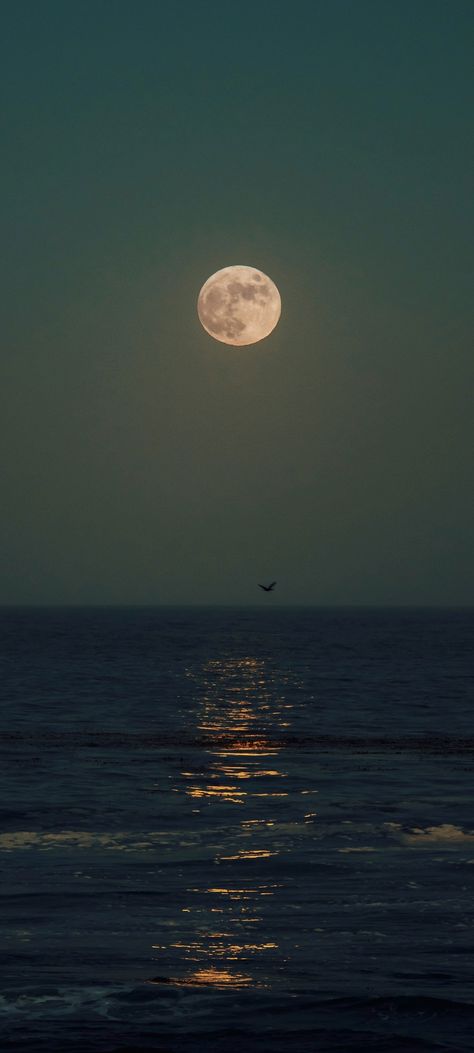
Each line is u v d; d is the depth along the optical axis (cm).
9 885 4003
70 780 6669
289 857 4509
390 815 5538
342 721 11281
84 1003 2753
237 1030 2577
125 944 3262
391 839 4912
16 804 5781
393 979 2950
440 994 2830
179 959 3119
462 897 3834
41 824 5250
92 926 3462
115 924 3484
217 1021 2634
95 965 3061
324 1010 2711
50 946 3244
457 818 5447
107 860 4456
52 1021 2625
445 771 7200
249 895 3869
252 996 2809
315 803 5894
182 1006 2736
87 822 5309
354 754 8200
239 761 7712
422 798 6062
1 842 4825
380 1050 2469
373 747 8731
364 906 3716
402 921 3528
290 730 10275
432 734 9931
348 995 2817
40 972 2995
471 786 6519
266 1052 2455
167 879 4119
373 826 5238
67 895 3856
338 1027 2602
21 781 6606
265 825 5256
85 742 8938
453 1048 2484
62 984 2895
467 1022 2639
